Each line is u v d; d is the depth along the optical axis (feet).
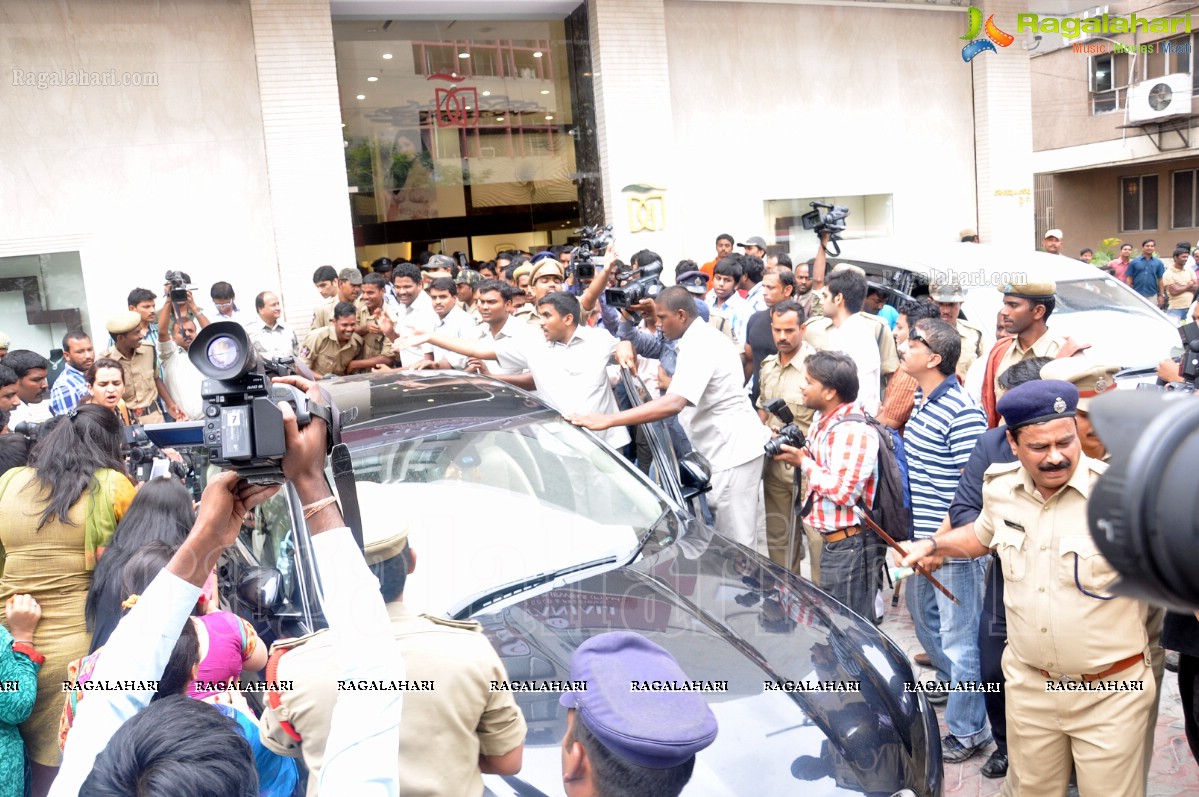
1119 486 1.52
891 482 11.62
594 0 35.29
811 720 7.99
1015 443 8.27
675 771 5.84
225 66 31.07
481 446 11.59
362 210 35.37
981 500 10.05
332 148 32.09
